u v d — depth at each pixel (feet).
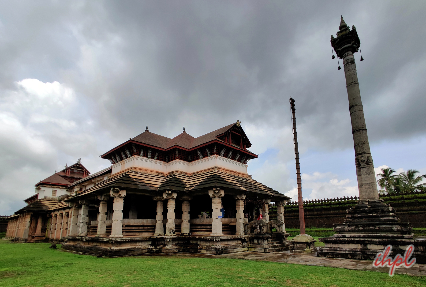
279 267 39.42
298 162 80.53
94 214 93.81
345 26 65.05
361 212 53.98
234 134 87.97
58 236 111.65
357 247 48.70
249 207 88.63
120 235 59.52
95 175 104.37
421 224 100.53
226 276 32.96
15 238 135.44
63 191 144.97
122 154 84.53
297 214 131.44
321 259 47.70
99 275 34.68
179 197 70.49
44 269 40.29
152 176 75.82
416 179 161.07
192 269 38.22
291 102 86.43
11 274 36.42
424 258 41.34
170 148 83.15
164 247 62.85
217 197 63.26
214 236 60.23
